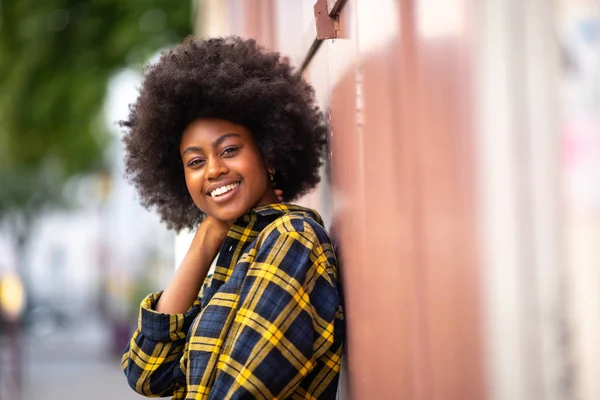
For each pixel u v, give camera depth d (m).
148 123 1.99
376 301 1.49
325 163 2.12
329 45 2.00
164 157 2.07
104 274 27.83
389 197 1.36
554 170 0.77
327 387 1.79
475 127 0.90
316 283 1.71
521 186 0.81
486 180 0.87
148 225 23.14
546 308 0.78
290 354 1.59
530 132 0.80
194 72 1.89
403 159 1.25
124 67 8.35
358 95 1.63
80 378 13.12
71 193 26.22
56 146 9.44
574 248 0.74
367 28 1.53
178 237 3.30
